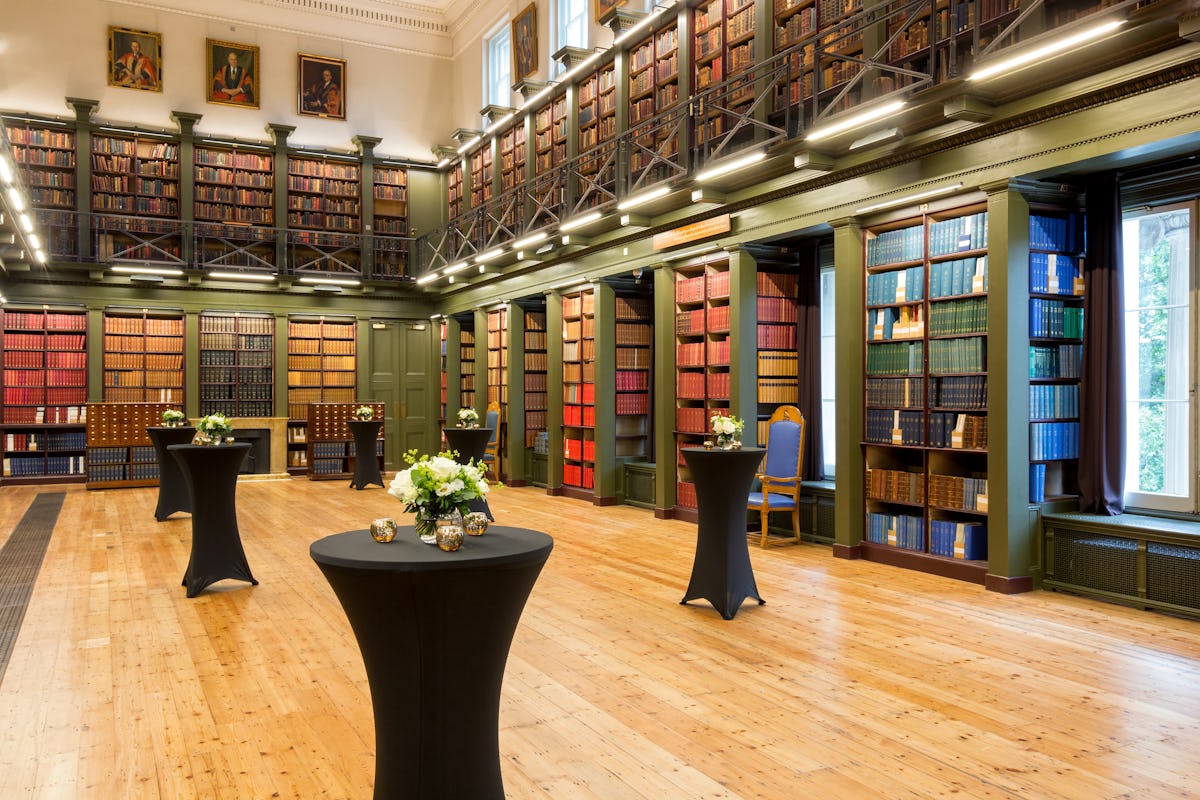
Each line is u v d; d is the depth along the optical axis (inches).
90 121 519.2
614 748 126.0
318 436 537.6
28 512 386.6
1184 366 216.8
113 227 529.0
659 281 358.6
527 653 173.5
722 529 201.6
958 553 239.3
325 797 111.3
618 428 407.8
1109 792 111.3
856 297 267.0
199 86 561.6
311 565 264.5
